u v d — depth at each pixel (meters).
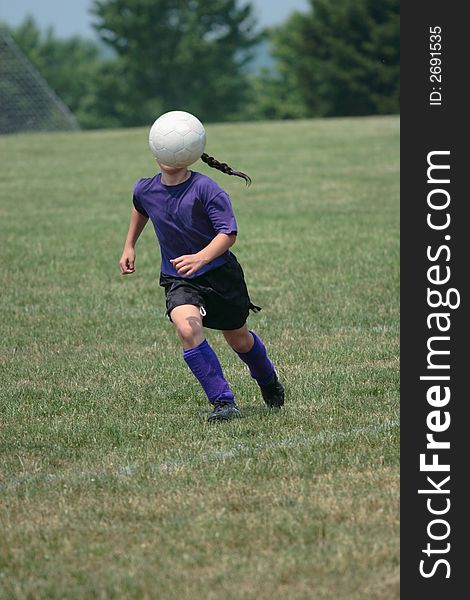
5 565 12.41
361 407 18.48
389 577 11.85
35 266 34.34
